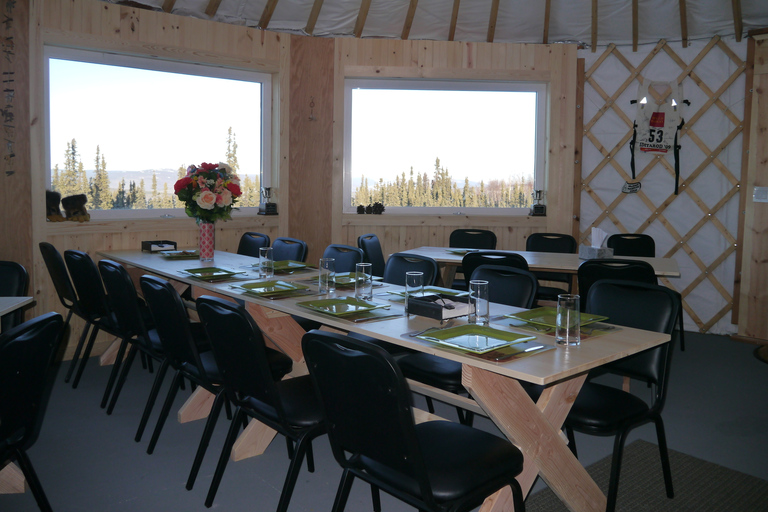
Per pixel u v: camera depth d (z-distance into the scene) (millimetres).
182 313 2125
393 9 4699
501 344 1617
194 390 2979
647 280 3160
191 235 4434
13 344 1487
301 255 3746
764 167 4426
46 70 3826
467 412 2566
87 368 3629
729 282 4738
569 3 4703
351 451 1565
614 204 5047
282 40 4672
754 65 4445
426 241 5133
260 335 1740
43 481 2225
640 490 2205
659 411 2059
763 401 3211
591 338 1775
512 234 5145
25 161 3641
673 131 4805
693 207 4836
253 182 4891
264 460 2447
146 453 2469
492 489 1500
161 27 4098
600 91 4984
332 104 4891
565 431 2275
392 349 2695
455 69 4918
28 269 3682
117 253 3842
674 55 4773
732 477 2322
